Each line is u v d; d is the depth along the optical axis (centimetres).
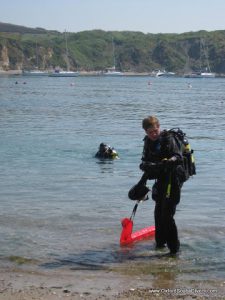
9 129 2889
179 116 4112
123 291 707
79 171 1655
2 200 1234
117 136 2669
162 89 10706
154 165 858
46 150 2100
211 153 2097
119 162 1855
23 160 1842
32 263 827
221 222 1065
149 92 9075
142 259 851
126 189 1391
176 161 853
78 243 926
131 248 904
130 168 1734
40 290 703
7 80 14675
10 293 688
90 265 822
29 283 736
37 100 5997
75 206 1189
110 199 1267
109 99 6569
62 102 5712
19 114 3981
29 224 1034
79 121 3500
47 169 1673
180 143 868
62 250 888
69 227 1018
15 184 1423
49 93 7894
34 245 909
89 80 16800
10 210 1140
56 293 691
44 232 984
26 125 3142
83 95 7512
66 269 802
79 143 2344
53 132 2792
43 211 1137
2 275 770
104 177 1562
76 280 753
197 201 1248
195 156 2011
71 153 2036
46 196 1286
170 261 841
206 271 798
